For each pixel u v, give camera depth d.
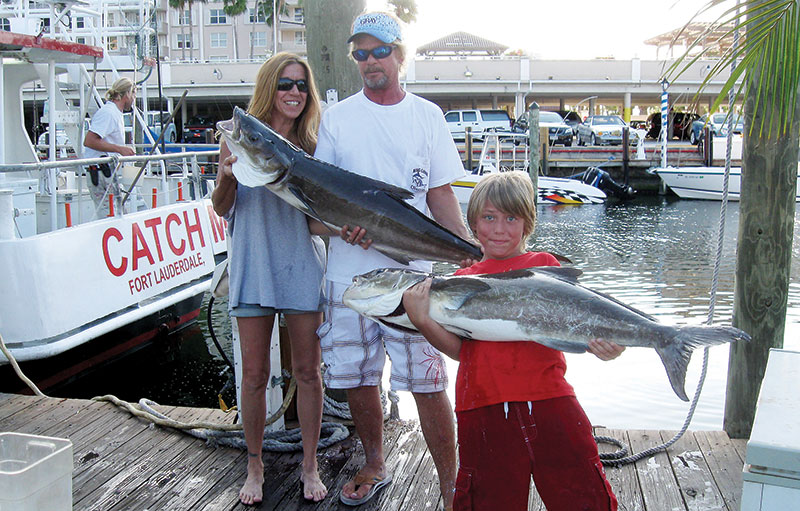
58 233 5.57
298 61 3.07
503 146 25.72
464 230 3.23
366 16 2.97
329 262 3.20
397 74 3.05
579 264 12.70
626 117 37.22
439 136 3.15
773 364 2.38
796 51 2.30
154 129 18.33
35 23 8.98
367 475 3.27
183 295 7.34
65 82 9.03
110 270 6.16
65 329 5.59
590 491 2.24
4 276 5.28
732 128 3.65
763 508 1.83
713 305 3.82
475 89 37.03
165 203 7.75
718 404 5.88
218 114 42.97
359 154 3.08
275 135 2.86
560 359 2.33
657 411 5.74
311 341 3.18
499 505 2.30
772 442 1.80
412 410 5.47
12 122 7.68
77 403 4.50
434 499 3.21
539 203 22.75
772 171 3.57
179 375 7.39
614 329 2.12
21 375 4.83
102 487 3.37
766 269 3.62
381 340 3.21
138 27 10.59
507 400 2.27
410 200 3.10
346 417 4.06
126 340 7.07
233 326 3.82
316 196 2.89
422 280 2.39
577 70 36.78
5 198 5.27
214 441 3.82
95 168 7.37
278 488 3.33
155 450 3.78
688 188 24.06
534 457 2.26
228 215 3.16
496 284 2.28
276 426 3.87
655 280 11.12
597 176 24.25
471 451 2.34
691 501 3.17
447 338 2.37
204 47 57.00
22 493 2.21
